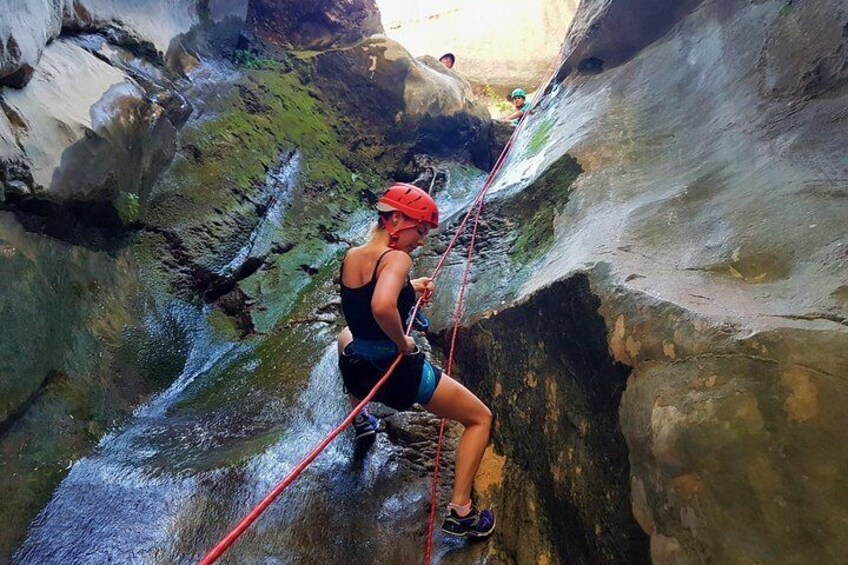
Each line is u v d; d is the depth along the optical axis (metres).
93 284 3.55
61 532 2.42
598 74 5.34
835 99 2.71
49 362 2.93
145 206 4.31
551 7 12.17
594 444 2.16
